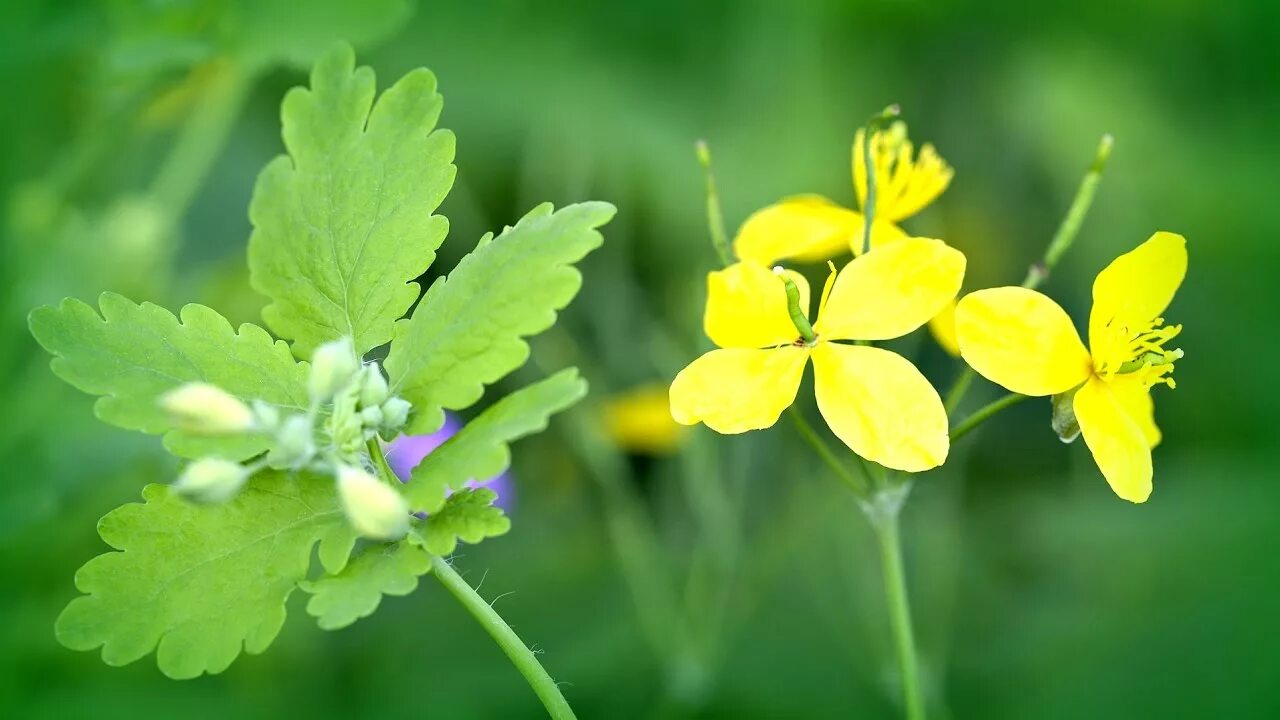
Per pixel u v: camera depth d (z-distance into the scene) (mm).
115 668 355
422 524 254
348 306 260
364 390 253
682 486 455
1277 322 478
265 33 332
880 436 262
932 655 391
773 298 265
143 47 340
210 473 244
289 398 259
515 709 397
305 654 385
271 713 366
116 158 426
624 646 419
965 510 465
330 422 255
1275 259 493
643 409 430
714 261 447
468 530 252
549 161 479
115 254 371
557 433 473
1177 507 447
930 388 263
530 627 429
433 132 262
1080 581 432
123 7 346
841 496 417
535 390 251
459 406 253
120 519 253
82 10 355
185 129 434
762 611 433
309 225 261
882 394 263
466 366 253
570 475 476
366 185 261
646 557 418
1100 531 444
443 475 250
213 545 253
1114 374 266
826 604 428
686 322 446
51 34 357
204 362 258
